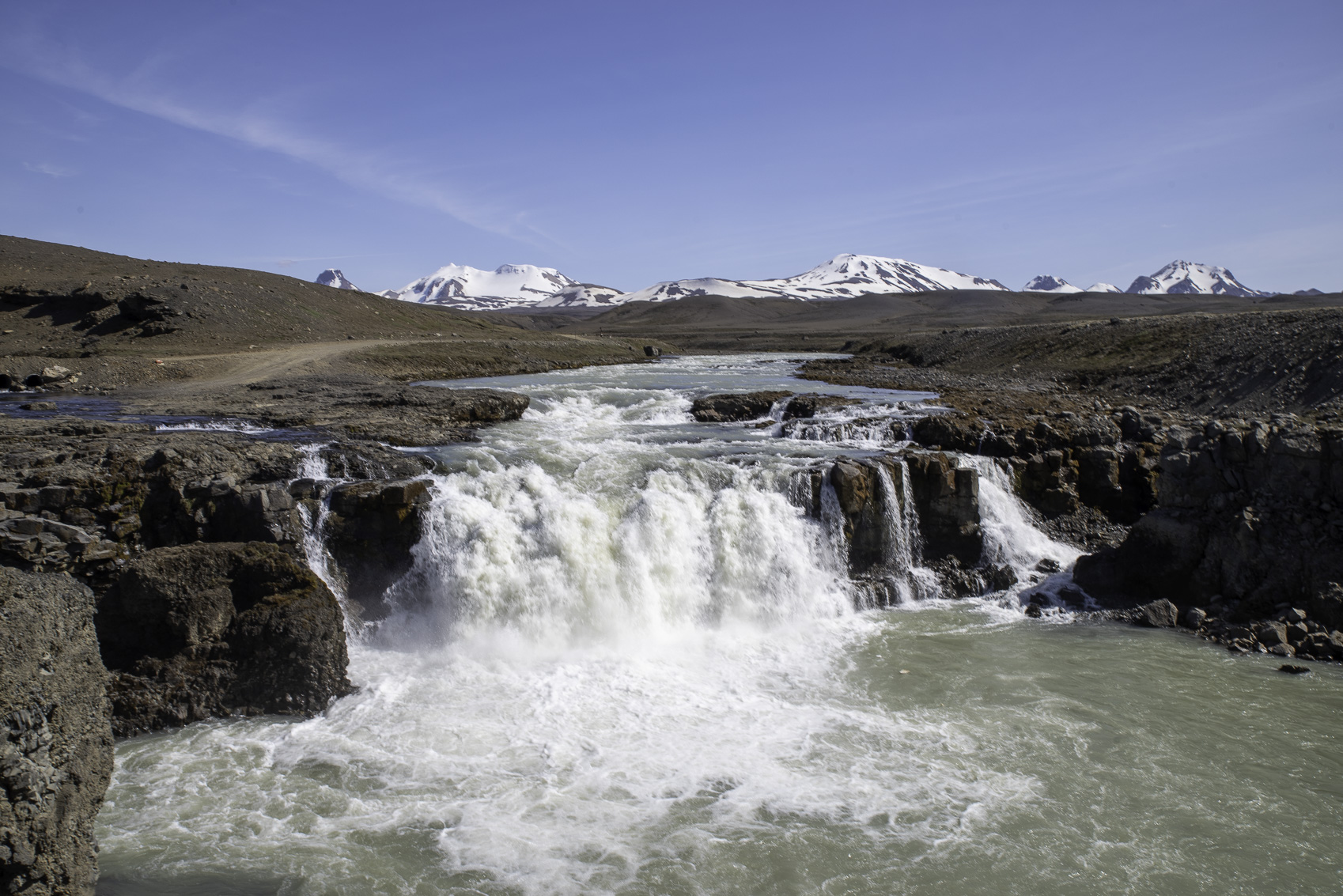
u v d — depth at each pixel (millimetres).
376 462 24328
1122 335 55500
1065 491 27328
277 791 14305
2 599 9016
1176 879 12164
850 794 14203
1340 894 11836
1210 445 22969
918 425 31078
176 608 17188
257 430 30969
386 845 12922
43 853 8977
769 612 22219
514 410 38562
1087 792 14219
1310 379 35406
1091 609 22703
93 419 31703
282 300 84312
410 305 116250
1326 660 19016
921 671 18953
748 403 40375
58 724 9352
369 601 20844
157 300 70438
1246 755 15289
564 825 13383
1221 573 21781
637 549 21969
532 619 20469
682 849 12797
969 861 12531
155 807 13828
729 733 16250
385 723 16594
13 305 73375
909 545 24969
